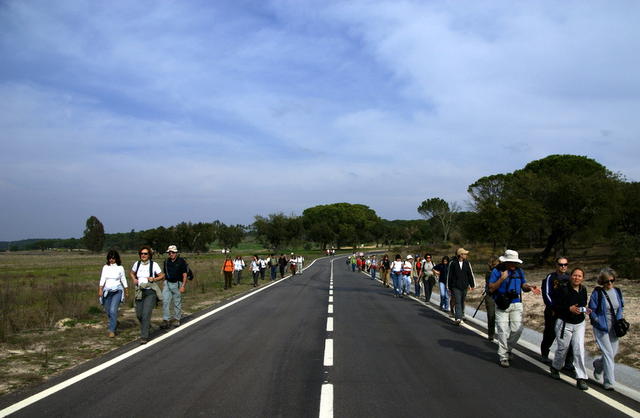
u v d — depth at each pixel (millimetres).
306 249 121938
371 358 7371
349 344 8492
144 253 8789
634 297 14844
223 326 10422
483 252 60250
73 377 6070
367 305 15375
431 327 10766
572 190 35750
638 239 26688
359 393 5492
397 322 11484
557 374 6293
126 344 8320
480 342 8945
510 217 38375
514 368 6863
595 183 36062
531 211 37031
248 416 4656
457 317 11359
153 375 6195
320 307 14500
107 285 9031
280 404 5043
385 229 129875
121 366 6680
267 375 6254
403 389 5688
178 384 5773
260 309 13703
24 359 7105
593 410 4988
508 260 7168
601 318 5902
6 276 30969
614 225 39375
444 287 14297
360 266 46281
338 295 19031
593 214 35844
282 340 8789
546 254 40562
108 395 5301
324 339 8945
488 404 5152
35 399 5137
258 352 7699
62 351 7707
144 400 5125
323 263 66188
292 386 5746
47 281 26234
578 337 5961
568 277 6430
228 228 87562
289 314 12656
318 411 4832
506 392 5625
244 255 78188
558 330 6176
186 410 4809
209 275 30734
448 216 88500
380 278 35281
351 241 116688
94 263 56312
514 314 7164
